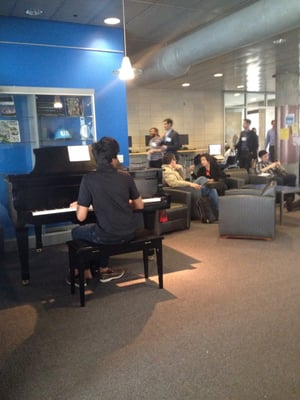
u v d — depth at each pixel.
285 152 8.72
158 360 2.16
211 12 4.65
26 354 2.28
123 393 1.90
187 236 4.83
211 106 11.51
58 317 2.75
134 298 3.02
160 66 5.89
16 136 4.50
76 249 2.88
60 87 4.71
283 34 5.34
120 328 2.54
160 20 4.88
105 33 4.95
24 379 2.04
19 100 4.50
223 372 2.03
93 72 4.91
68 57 4.73
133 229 3.00
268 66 7.71
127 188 2.93
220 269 3.60
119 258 4.03
